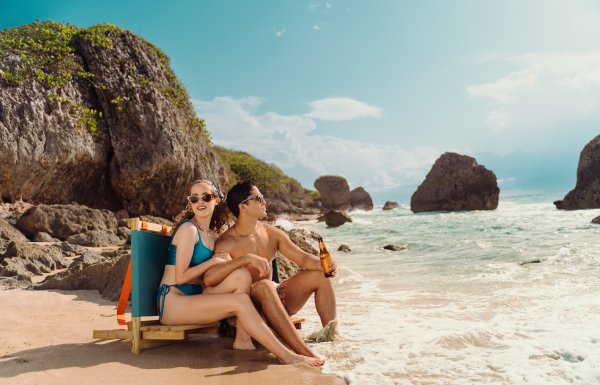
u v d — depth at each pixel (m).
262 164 53.25
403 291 6.49
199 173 23.53
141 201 21.62
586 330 4.05
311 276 4.25
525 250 9.86
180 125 22.86
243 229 4.15
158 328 3.60
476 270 7.95
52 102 18.86
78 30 21.77
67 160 18.83
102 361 3.42
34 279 7.19
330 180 59.25
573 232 13.29
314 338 4.04
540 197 83.94
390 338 4.03
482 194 36.78
